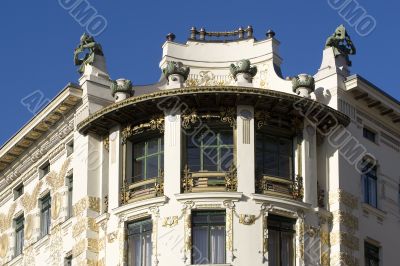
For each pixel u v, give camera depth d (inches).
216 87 2154.3
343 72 2324.1
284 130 2230.6
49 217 2454.5
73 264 2269.9
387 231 2343.8
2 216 2677.2
